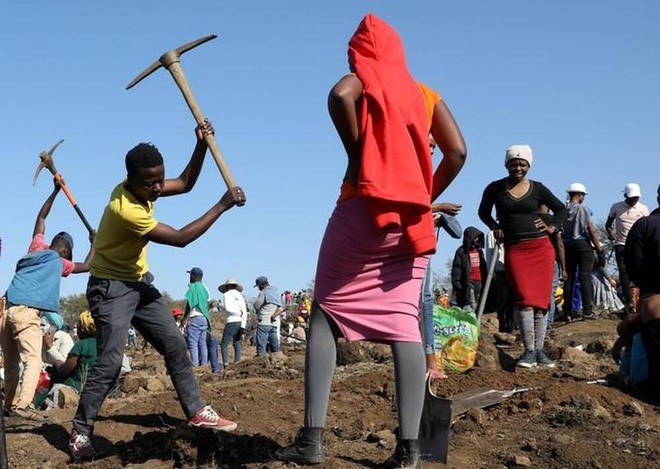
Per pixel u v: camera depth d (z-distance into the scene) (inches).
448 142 177.8
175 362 220.5
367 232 171.8
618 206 548.1
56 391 327.9
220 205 211.3
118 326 222.7
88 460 225.1
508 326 508.1
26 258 303.7
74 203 302.0
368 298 175.2
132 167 214.4
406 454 176.7
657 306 283.7
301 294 1299.2
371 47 173.2
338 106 165.8
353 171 174.7
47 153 298.8
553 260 334.0
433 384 287.4
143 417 256.1
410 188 166.4
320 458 180.1
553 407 261.1
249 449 206.1
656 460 208.4
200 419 216.7
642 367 288.4
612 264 965.8
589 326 519.2
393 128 167.3
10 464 225.5
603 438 230.5
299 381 324.2
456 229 286.5
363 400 275.4
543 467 202.1
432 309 298.5
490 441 225.5
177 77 218.1
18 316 298.2
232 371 454.6
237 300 643.5
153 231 215.8
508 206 330.6
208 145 215.8
